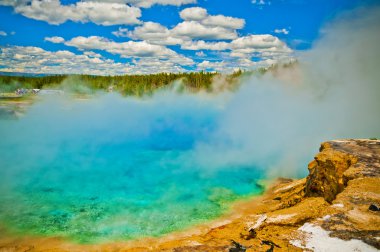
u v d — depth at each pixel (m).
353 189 8.30
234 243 6.87
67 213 11.34
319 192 10.24
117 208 11.85
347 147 11.57
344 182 9.30
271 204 11.71
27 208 11.83
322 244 6.12
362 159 10.24
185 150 23.20
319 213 8.07
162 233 9.59
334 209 7.36
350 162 10.23
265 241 6.71
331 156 10.54
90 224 10.37
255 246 6.58
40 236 9.47
